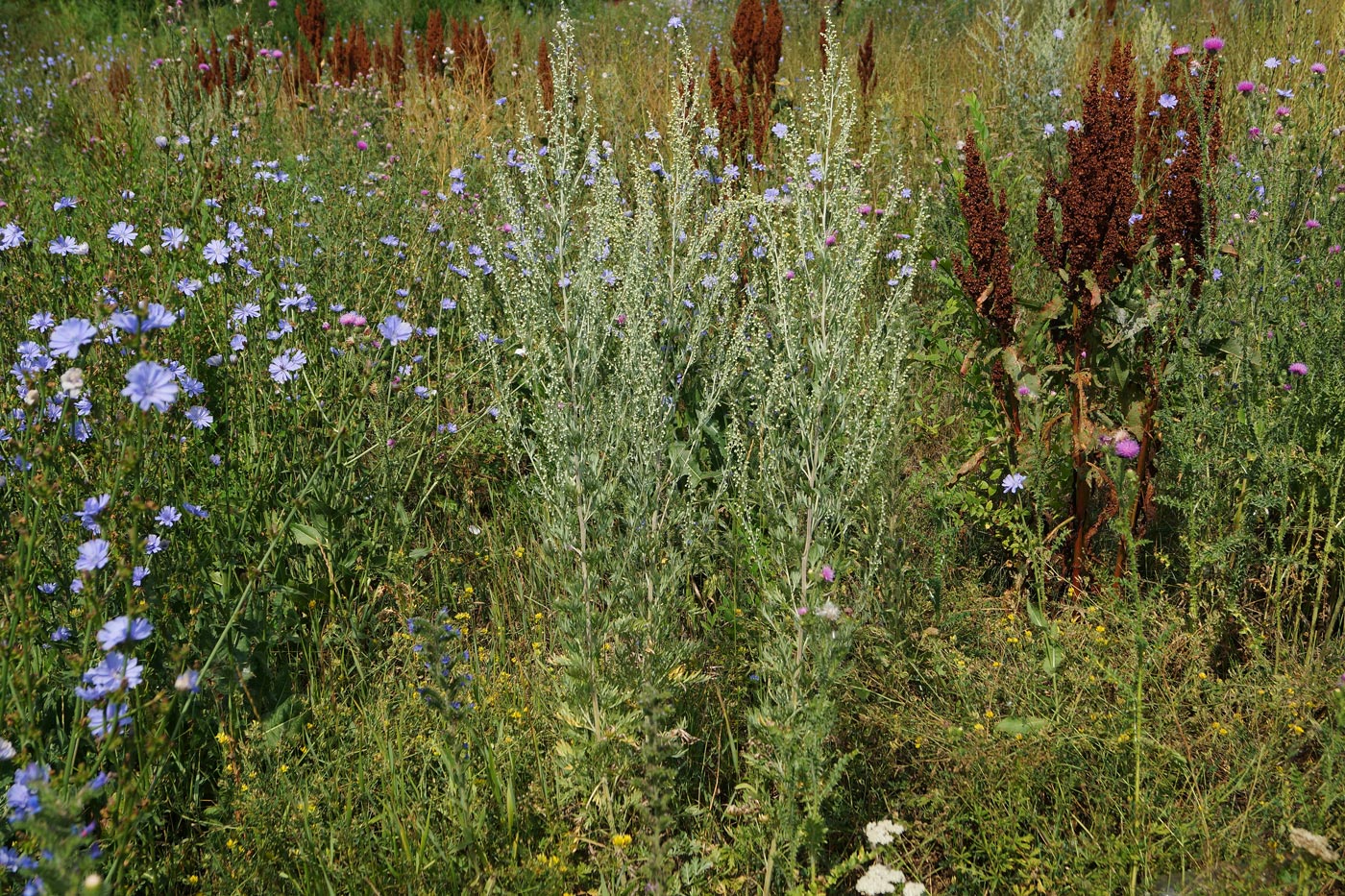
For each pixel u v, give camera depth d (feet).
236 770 7.64
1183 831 7.20
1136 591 8.14
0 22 44.65
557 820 7.81
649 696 6.95
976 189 10.16
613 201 9.77
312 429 10.27
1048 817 8.06
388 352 12.49
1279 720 8.14
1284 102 14.96
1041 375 10.51
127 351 8.24
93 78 32.63
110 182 15.14
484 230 9.44
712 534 10.32
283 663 9.38
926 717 8.64
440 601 10.14
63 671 7.74
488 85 28.07
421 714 8.43
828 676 7.38
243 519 9.53
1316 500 9.88
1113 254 9.84
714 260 12.05
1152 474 10.51
